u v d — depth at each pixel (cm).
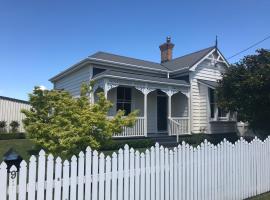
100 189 475
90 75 1634
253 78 1375
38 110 919
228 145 679
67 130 636
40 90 930
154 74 1889
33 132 806
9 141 1681
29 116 938
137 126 1542
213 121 1839
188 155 598
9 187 399
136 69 1797
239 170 698
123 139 1473
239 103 1465
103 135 678
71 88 1892
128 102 1698
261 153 760
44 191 427
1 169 393
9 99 2705
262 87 1369
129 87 1697
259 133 1650
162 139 1592
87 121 645
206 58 1941
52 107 854
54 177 438
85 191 461
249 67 1500
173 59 2272
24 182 408
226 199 662
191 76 1853
